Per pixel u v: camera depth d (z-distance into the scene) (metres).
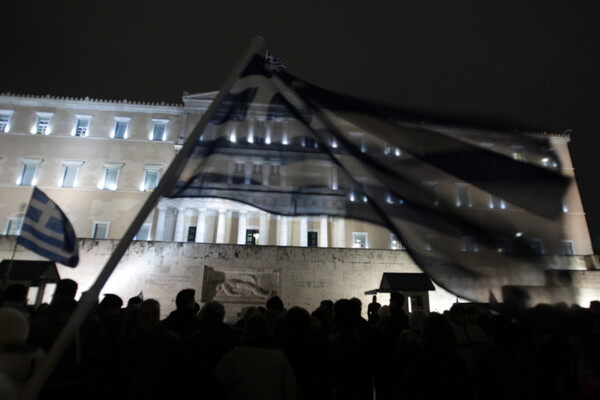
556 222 5.25
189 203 43.69
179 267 30.09
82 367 5.29
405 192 5.95
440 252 5.46
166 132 49.91
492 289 5.06
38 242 11.62
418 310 6.88
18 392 4.00
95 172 47.50
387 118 6.39
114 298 8.10
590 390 4.24
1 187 45.66
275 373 4.75
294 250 31.62
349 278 31.66
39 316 5.50
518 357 5.26
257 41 6.02
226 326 6.02
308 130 6.82
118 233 45.34
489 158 5.64
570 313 4.68
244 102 7.24
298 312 6.28
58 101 49.47
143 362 4.93
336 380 6.73
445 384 4.69
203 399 5.48
